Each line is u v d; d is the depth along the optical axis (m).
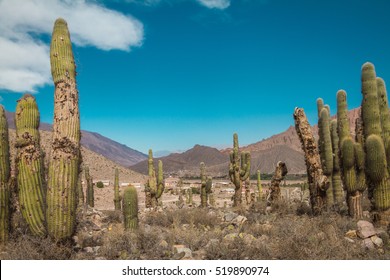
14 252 6.48
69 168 7.09
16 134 7.30
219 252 7.05
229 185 77.88
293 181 84.31
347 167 11.03
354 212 11.05
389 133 10.78
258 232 9.28
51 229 6.98
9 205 7.50
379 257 6.80
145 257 7.20
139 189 54.75
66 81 7.37
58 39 7.55
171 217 12.51
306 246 7.00
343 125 11.87
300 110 13.18
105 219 14.94
